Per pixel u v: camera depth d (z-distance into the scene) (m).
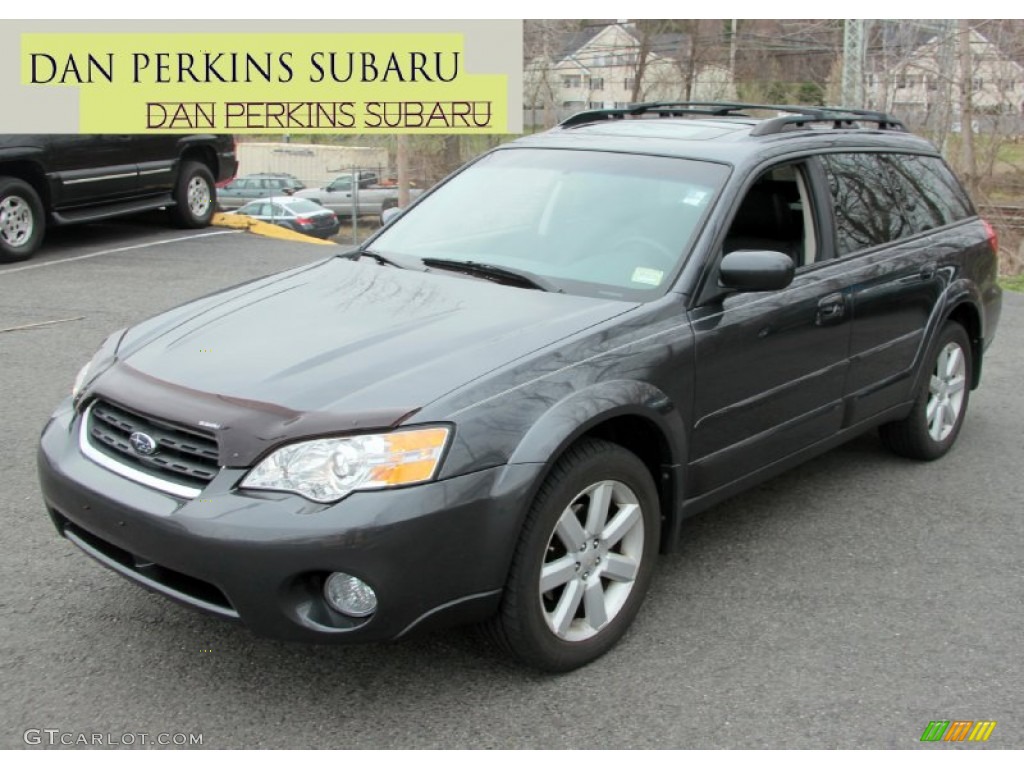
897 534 4.70
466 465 3.05
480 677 3.46
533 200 4.49
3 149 10.16
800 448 4.50
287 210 28.36
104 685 3.35
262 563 2.93
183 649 3.57
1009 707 3.37
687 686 3.44
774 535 4.66
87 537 3.44
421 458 3.00
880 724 3.26
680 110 5.38
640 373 3.56
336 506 2.93
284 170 41.09
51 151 10.66
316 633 3.01
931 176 5.66
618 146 4.64
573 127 5.20
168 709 3.24
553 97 37.47
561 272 4.07
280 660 3.53
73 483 3.30
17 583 3.97
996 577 4.30
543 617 3.33
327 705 3.29
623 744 3.13
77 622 3.71
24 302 8.91
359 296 3.97
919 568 4.36
